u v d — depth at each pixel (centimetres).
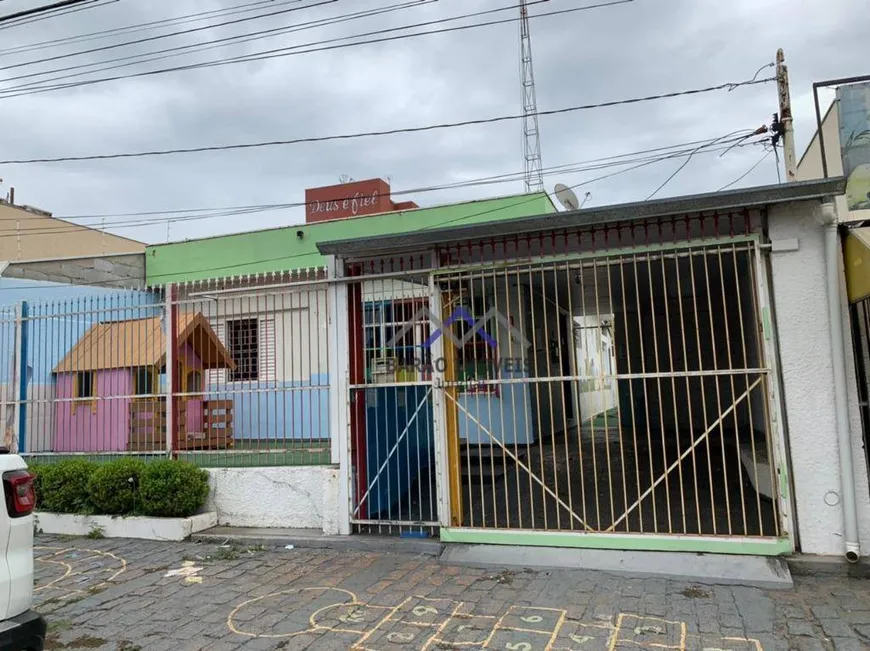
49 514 736
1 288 1132
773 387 527
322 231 1452
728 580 496
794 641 389
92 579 562
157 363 793
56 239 1806
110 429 805
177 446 767
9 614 315
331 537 645
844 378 509
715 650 382
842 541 505
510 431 972
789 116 767
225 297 752
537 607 461
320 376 705
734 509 621
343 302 676
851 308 548
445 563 575
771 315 536
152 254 1588
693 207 532
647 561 530
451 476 623
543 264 601
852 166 572
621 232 587
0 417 855
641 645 392
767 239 542
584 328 1563
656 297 1120
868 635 392
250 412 750
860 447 508
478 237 608
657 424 1281
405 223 1372
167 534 681
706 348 1216
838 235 531
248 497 709
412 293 671
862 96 577
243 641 420
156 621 461
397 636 419
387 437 724
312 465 695
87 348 834
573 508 659
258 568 578
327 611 468
